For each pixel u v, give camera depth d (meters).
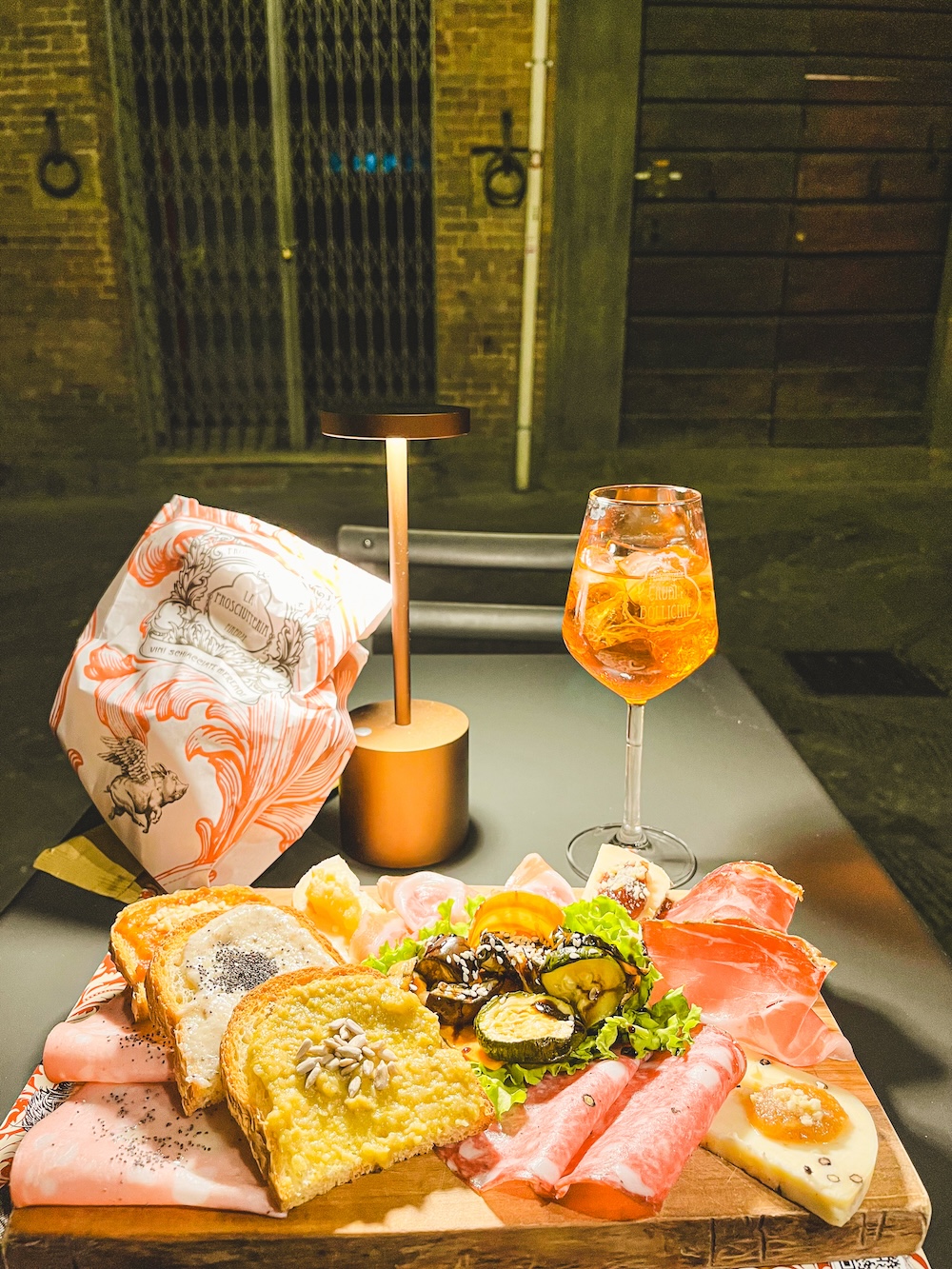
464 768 0.94
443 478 6.31
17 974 0.78
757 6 5.76
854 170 6.13
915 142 6.09
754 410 6.57
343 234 6.73
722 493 6.28
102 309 5.95
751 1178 0.56
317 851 0.96
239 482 6.33
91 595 4.63
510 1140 0.58
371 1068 0.59
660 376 6.47
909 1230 0.54
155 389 6.43
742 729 1.26
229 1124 0.59
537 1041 0.61
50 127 5.62
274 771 0.88
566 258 5.97
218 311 6.89
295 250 6.24
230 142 6.00
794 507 5.99
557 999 0.65
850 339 6.47
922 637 4.16
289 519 5.79
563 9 5.54
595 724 1.28
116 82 5.82
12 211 5.78
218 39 6.16
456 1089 0.59
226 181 6.37
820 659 3.96
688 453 6.51
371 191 6.30
